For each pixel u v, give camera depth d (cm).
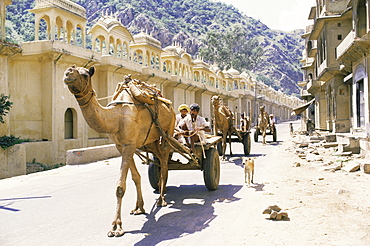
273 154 1645
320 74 2289
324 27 2175
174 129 764
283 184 888
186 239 501
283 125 6419
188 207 678
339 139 1781
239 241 489
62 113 2141
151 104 641
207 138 897
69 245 480
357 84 1616
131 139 570
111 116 552
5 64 1788
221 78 5606
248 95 6384
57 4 2081
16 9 9419
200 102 4525
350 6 1869
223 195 782
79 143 2281
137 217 611
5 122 1794
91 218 611
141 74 2992
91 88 523
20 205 711
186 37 14925
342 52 1597
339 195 748
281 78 18188
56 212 654
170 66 3847
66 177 1073
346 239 485
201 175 1080
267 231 526
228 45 9275
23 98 2078
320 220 573
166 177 739
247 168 881
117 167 1308
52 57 2030
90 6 15338
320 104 3077
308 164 1251
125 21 14475
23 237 516
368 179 921
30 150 1900
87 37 9394
